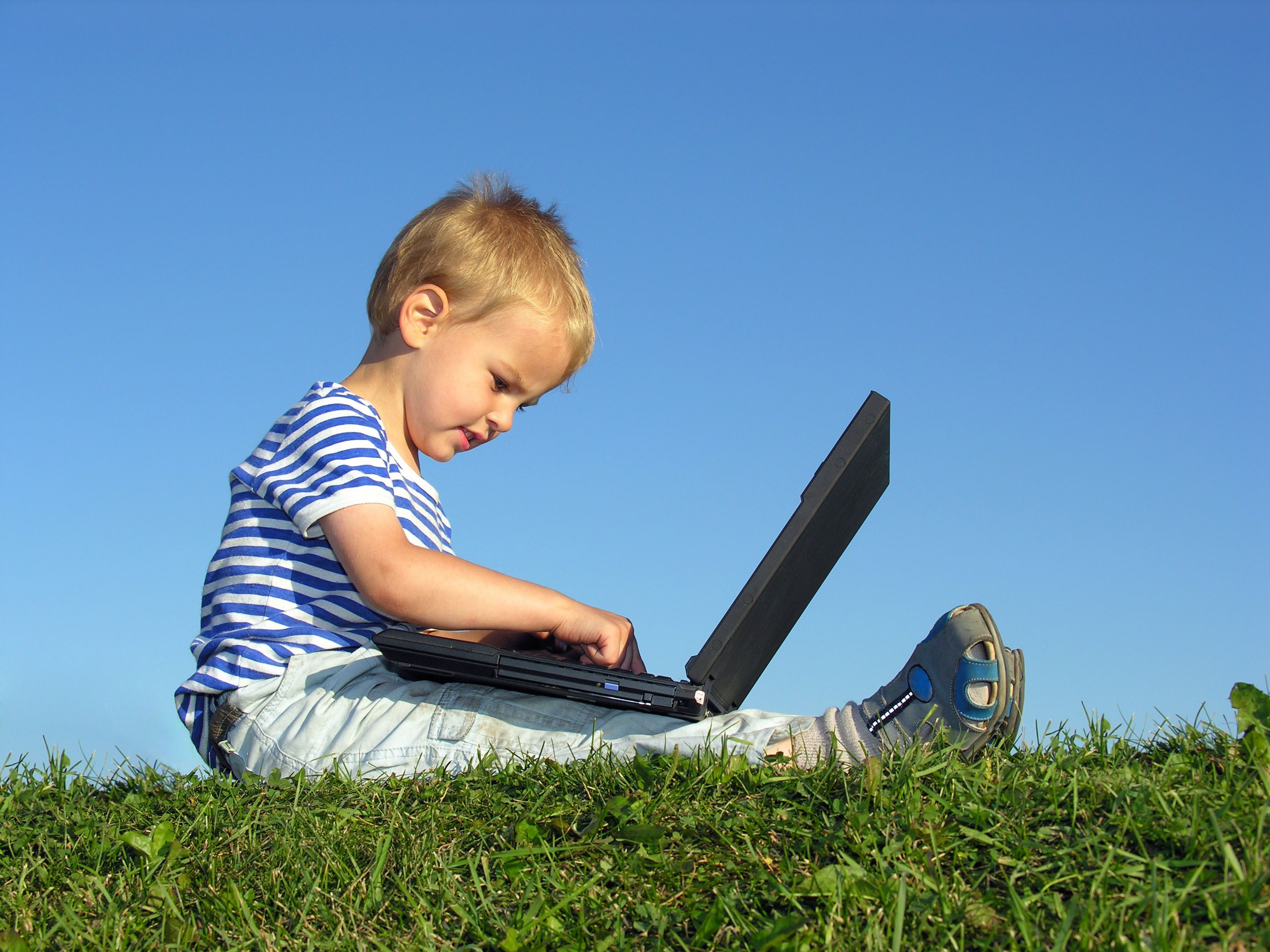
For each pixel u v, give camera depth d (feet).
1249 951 5.69
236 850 8.06
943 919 6.20
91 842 8.43
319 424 10.75
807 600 10.33
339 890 7.36
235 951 6.72
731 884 6.91
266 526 10.65
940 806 7.48
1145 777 7.77
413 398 11.76
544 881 7.16
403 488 11.37
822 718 8.88
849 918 6.28
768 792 8.08
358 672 10.11
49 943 7.00
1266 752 7.84
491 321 11.69
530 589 10.08
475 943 6.64
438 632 10.95
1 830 8.82
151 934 7.03
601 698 9.04
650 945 6.46
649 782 8.46
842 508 9.70
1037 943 5.85
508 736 9.38
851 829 7.23
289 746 9.78
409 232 12.17
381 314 12.12
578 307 12.34
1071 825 7.19
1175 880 6.33
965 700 8.39
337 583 10.52
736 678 9.61
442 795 8.74
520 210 12.62
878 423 9.25
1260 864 6.27
